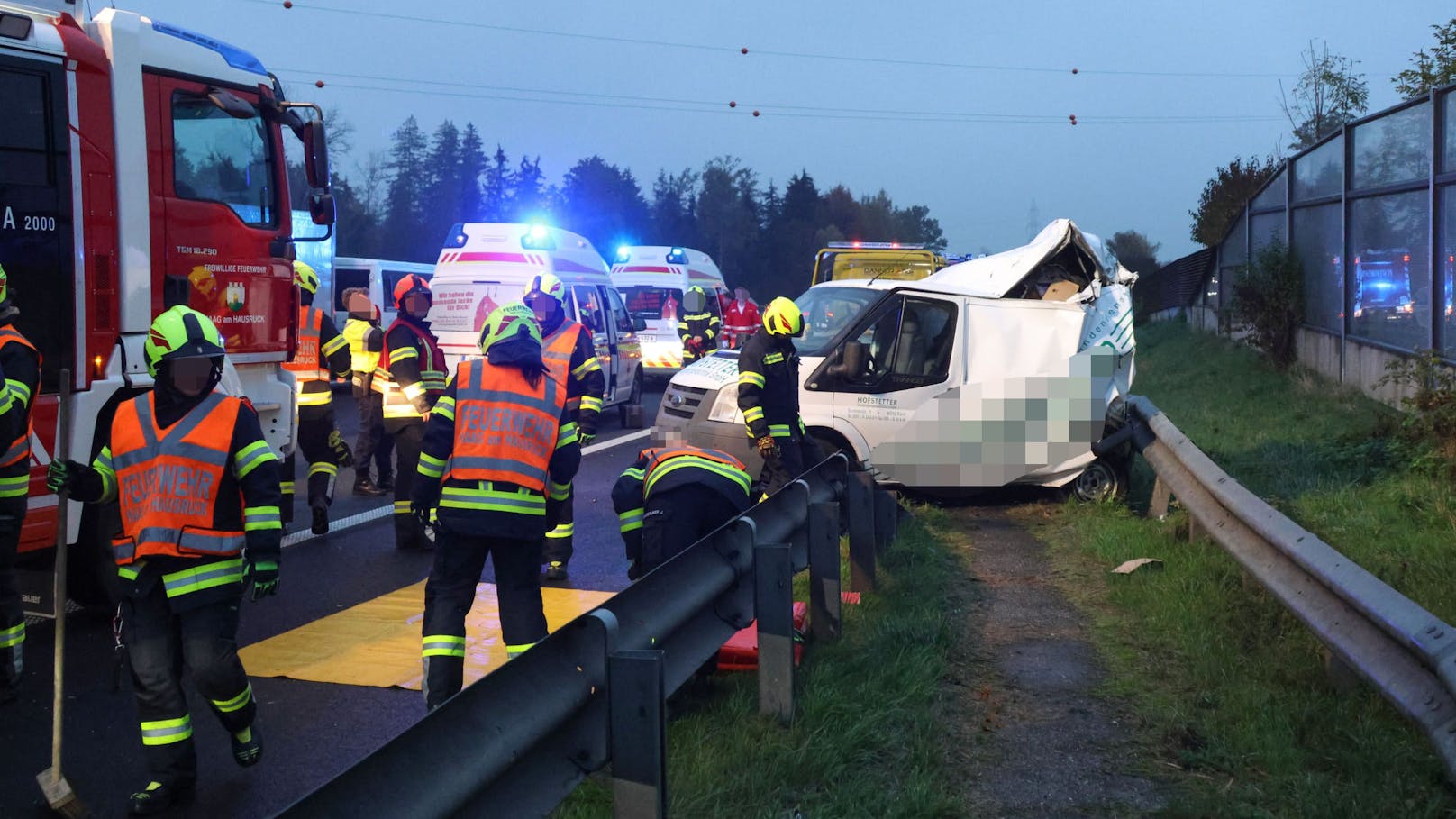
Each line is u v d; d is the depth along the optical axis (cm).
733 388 955
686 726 459
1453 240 1145
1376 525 770
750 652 522
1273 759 423
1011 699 514
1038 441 945
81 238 635
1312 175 1739
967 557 802
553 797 312
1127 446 980
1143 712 491
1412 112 1274
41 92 616
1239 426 1306
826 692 488
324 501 874
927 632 582
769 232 13488
